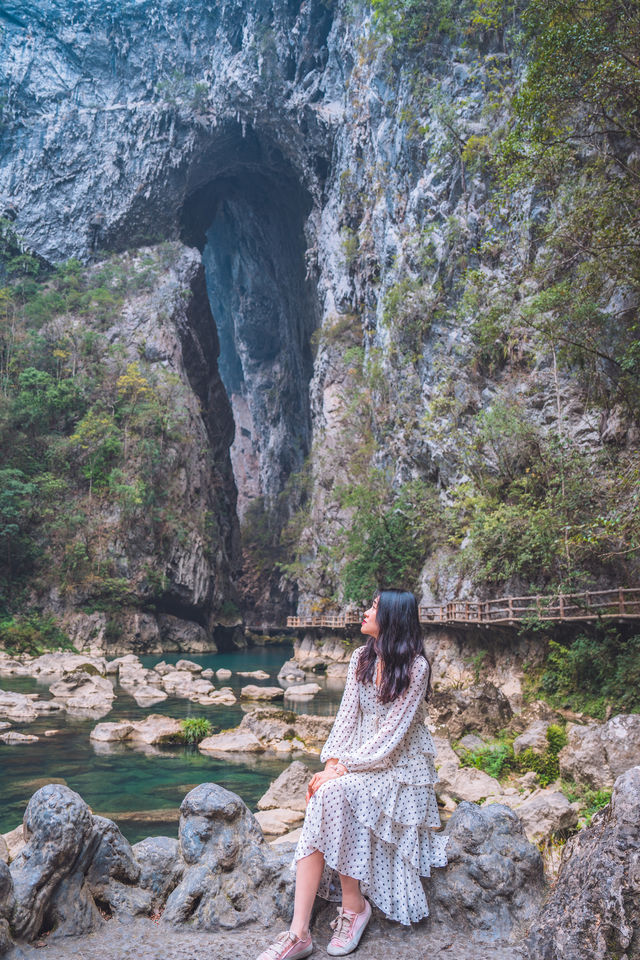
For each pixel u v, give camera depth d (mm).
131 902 2824
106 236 56250
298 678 28156
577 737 9359
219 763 11648
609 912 2182
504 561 19344
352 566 29828
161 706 18750
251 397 75188
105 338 51031
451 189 29266
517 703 15648
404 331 30750
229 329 79375
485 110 27578
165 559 45062
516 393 22562
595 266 15641
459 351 26391
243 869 2885
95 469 45031
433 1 32031
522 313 17891
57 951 2461
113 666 29781
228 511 60906
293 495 61750
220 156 57562
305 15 50062
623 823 2281
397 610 2816
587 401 19547
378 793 2625
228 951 2500
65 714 17016
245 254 69875
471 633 20234
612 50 12633
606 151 16312
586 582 16375
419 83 32438
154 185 55562
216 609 49844
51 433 46781
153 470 46438
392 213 35281
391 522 28703
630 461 15508
